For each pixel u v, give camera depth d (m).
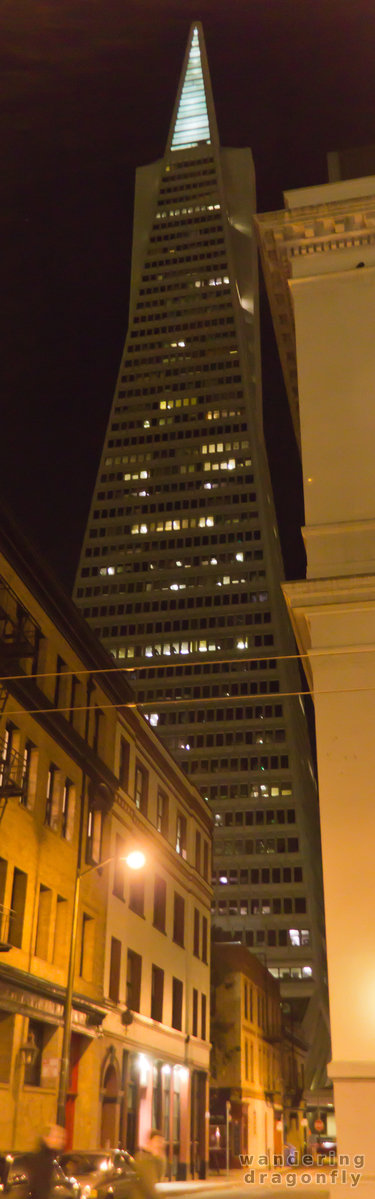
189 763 143.00
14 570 30.05
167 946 45.41
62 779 32.97
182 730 144.62
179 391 174.62
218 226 191.38
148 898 42.75
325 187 21.84
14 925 28.45
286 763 140.62
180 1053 46.47
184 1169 44.31
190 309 183.00
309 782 158.50
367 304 20.38
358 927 15.62
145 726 43.94
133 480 167.88
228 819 138.75
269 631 149.88
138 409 175.12
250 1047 67.25
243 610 152.12
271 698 144.62
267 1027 75.81
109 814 37.53
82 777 34.88
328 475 18.95
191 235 191.75
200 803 55.38
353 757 16.72
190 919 50.59
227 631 150.75
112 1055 35.56
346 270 20.70
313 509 18.72
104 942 35.66
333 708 17.09
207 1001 53.62
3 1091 25.98
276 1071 79.00
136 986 40.19
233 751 142.25
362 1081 14.66
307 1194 28.31
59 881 31.89
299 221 21.16
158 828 45.75
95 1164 22.67
